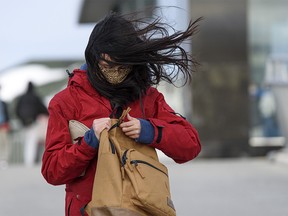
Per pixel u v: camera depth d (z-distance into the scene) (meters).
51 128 6.71
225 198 17.55
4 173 24.62
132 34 6.57
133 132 6.52
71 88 6.74
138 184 6.12
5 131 29.41
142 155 6.39
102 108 6.68
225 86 28.98
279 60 25.17
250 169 24.17
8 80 42.62
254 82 29.30
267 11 29.30
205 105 28.98
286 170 23.61
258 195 17.94
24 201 17.75
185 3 28.72
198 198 17.59
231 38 28.89
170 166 25.83
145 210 6.20
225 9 28.81
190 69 7.34
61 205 17.05
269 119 29.14
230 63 28.97
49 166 6.58
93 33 6.66
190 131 6.97
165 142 6.65
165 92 30.17
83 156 6.40
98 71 6.63
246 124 29.05
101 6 36.09
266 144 29.05
